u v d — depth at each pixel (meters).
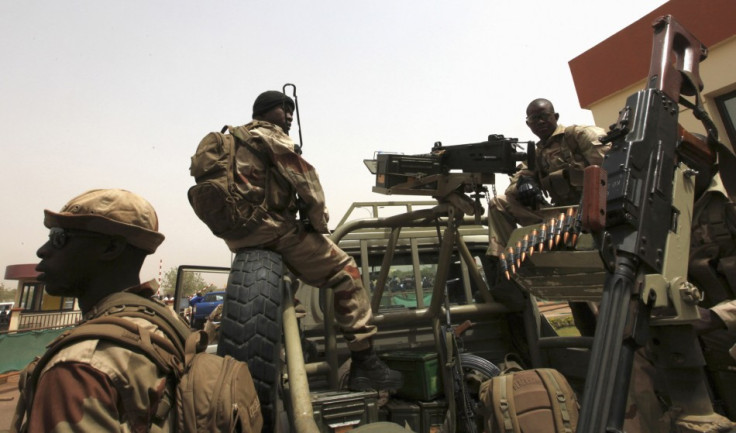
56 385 0.99
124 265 1.39
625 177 1.36
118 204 1.35
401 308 3.61
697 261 2.07
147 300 1.33
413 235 3.80
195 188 1.94
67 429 0.95
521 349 3.48
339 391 2.46
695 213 2.07
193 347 1.29
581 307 3.18
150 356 1.12
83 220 1.29
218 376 1.23
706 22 5.67
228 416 1.16
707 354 2.21
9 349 10.83
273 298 1.79
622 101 6.93
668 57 1.62
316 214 2.10
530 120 3.27
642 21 6.52
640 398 2.30
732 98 5.54
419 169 2.96
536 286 2.40
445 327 2.91
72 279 1.33
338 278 2.28
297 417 1.64
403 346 3.30
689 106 1.73
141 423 1.07
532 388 2.04
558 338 3.14
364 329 2.32
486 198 3.10
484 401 2.14
